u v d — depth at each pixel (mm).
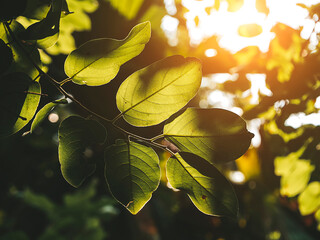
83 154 259
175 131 255
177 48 630
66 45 508
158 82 243
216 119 248
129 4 562
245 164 1023
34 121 265
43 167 1606
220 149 250
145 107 250
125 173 258
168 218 1396
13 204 1865
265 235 1222
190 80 241
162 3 612
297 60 460
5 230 1664
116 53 250
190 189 259
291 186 573
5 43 251
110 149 257
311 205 573
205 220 1323
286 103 460
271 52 484
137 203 258
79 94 385
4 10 250
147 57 591
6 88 256
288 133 473
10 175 1655
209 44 558
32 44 264
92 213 1566
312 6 426
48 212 1578
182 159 256
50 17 257
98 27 551
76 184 258
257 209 1203
